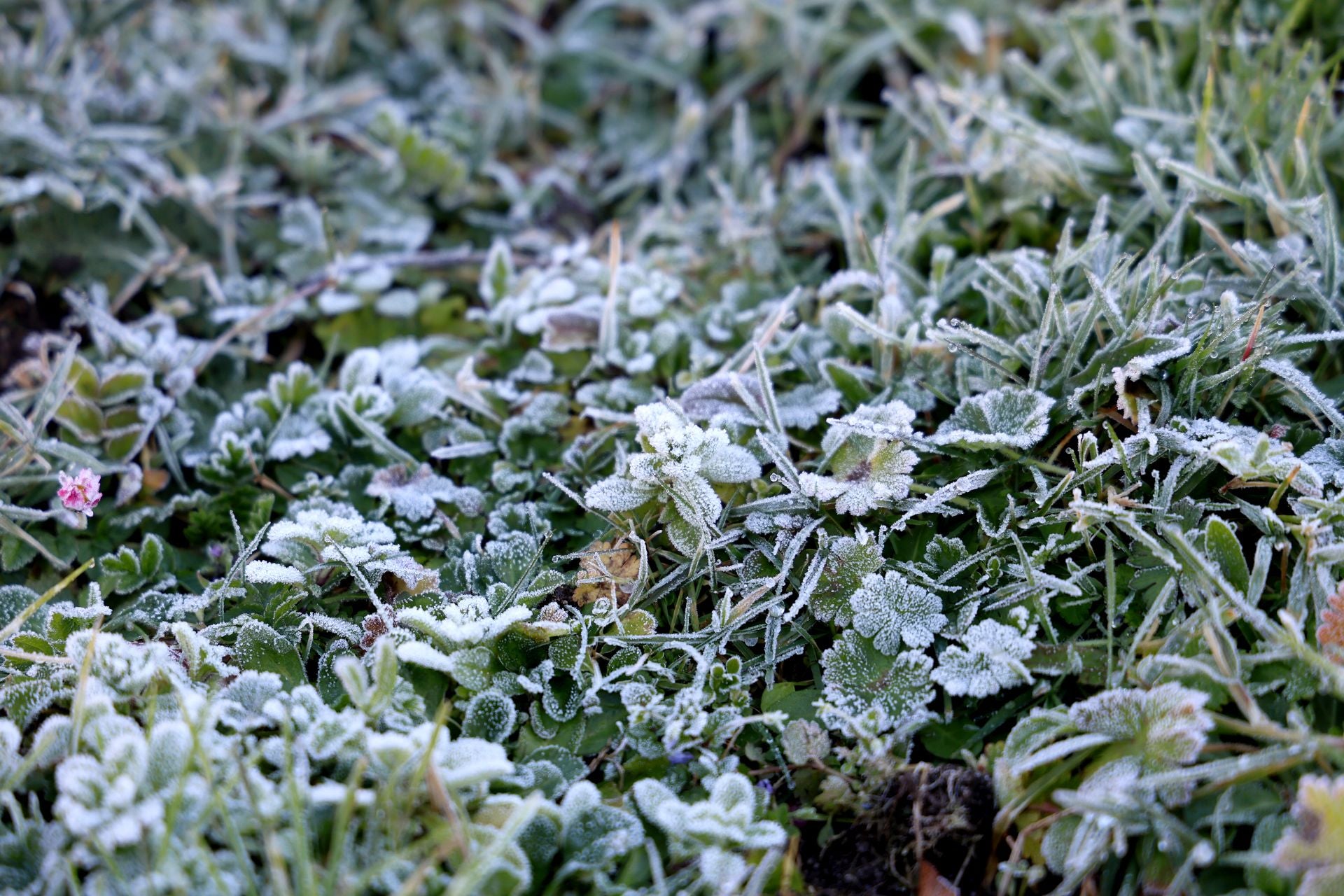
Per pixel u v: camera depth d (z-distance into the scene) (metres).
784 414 0.65
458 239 0.75
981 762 0.58
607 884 0.57
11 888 0.56
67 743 0.58
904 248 0.68
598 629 0.61
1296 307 0.64
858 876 0.58
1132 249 0.67
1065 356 0.63
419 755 0.57
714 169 0.74
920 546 0.62
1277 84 0.67
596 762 0.59
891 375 0.65
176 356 0.68
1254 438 0.61
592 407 0.66
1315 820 0.55
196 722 0.57
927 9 0.77
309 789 0.57
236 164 0.73
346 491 0.65
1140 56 0.72
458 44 0.83
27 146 0.70
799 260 0.71
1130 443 0.61
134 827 0.55
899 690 0.59
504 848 0.56
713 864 0.56
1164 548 0.59
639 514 0.63
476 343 0.70
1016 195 0.69
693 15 0.80
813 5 0.79
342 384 0.67
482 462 0.66
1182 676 0.58
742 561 0.62
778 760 0.59
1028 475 0.62
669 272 0.71
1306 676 0.57
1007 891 0.57
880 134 0.76
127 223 0.70
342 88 0.78
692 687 0.59
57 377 0.64
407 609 0.59
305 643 0.61
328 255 0.71
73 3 0.76
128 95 0.75
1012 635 0.59
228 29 0.78
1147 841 0.57
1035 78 0.70
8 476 0.64
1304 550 0.59
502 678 0.60
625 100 0.81
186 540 0.66
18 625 0.59
